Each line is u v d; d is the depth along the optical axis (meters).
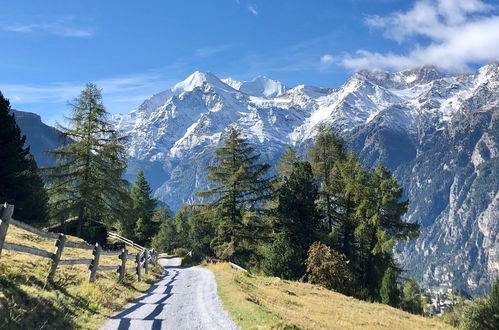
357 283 47.25
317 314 22.77
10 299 10.57
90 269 16.50
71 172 40.00
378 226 46.28
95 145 40.53
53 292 12.80
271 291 28.44
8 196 38.72
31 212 42.25
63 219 39.59
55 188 39.81
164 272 35.19
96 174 40.69
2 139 39.66
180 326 12.97
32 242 24.50
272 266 43.09
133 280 22.97
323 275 40.41
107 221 42.81
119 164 41.53
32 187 42.25
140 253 25.02
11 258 14.90
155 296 19.30
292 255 43.06
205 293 21.03
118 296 17.11
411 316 32.59
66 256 23.53
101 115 41.12
